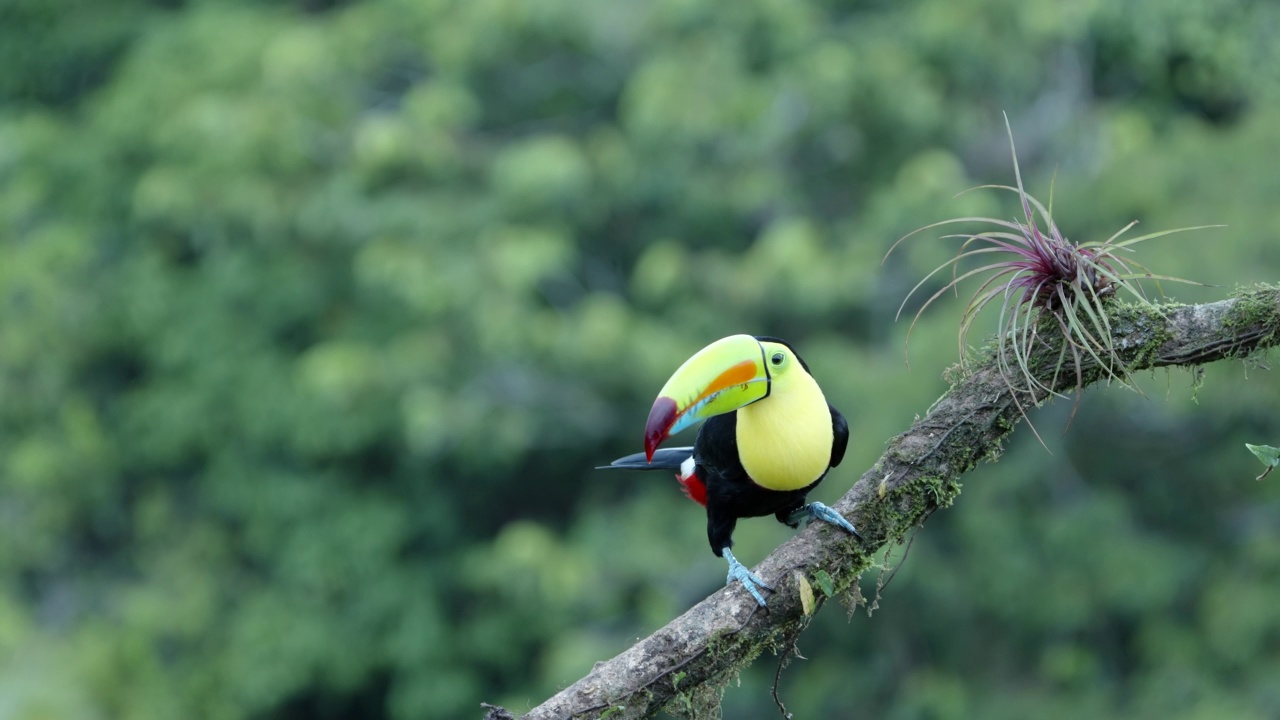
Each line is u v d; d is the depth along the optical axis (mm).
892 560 12773
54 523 18250
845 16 16703
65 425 18266
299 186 17047
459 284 15406
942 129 15445
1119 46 14875
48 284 18359
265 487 17219
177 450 17891
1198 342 4250
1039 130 15484
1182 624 12758
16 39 21391
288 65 17156
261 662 16797
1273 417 12000
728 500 4844
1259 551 12164
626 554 14961
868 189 16047
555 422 16453
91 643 16922
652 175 15992
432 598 16953
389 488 17422
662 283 15031
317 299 17578
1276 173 12195
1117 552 12500
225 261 17672
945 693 12953
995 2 14938
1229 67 13984
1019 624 13109
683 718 4281
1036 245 4273
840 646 13688
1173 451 12773
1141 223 12734
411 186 16797
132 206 18797
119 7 21453
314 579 16812
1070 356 4297
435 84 17141
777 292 14727
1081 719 12633
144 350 18688
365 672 17016
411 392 15883
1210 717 11562
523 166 15789
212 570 17953
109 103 19062
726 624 4238
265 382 17109
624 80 17656
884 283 14922
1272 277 11484
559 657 14688
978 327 11867
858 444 12227
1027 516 12938
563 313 16688
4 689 15820
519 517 18016
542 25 16516
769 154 16078
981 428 4336
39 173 19484
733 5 15789
